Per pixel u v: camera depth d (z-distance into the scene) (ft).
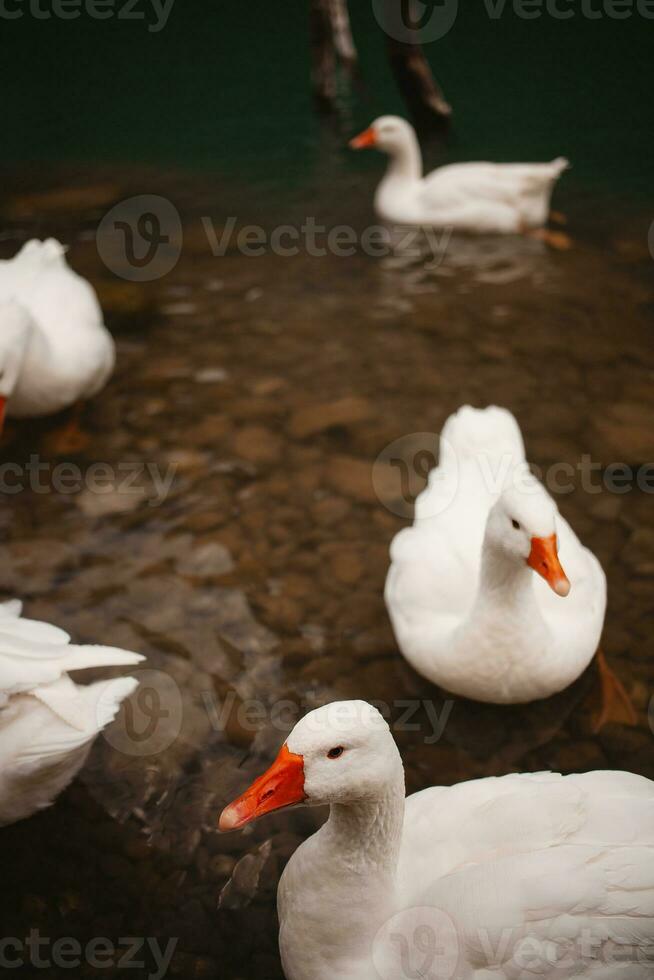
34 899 5.62
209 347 8.93
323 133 13.33
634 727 6.24
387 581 6.69
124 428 8.14
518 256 10.02
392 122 10.46
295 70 15.85
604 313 9.18
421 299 9.45
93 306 8.30
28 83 15.58
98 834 5.84
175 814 5.92
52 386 7.86
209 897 5.63
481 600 6.05
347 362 8.74
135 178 11.94
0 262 8.55
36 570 7.08
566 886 4.79
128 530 7.34
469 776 6.05
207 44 17.16
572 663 6.18
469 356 8.77
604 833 4.95
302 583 7.02
